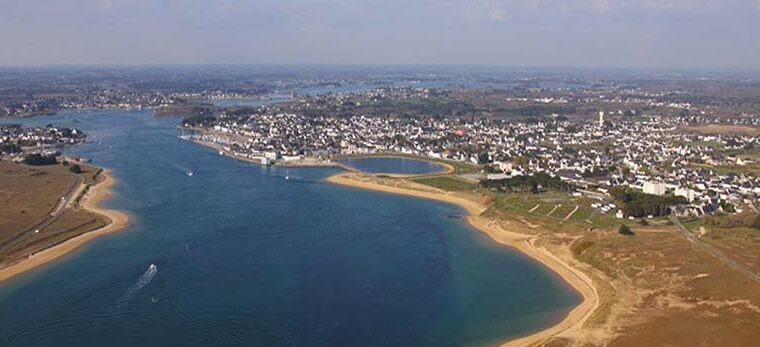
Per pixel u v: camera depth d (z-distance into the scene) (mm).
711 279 179125
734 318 155500
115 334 156250
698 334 149250
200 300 177000
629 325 157125
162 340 153375
